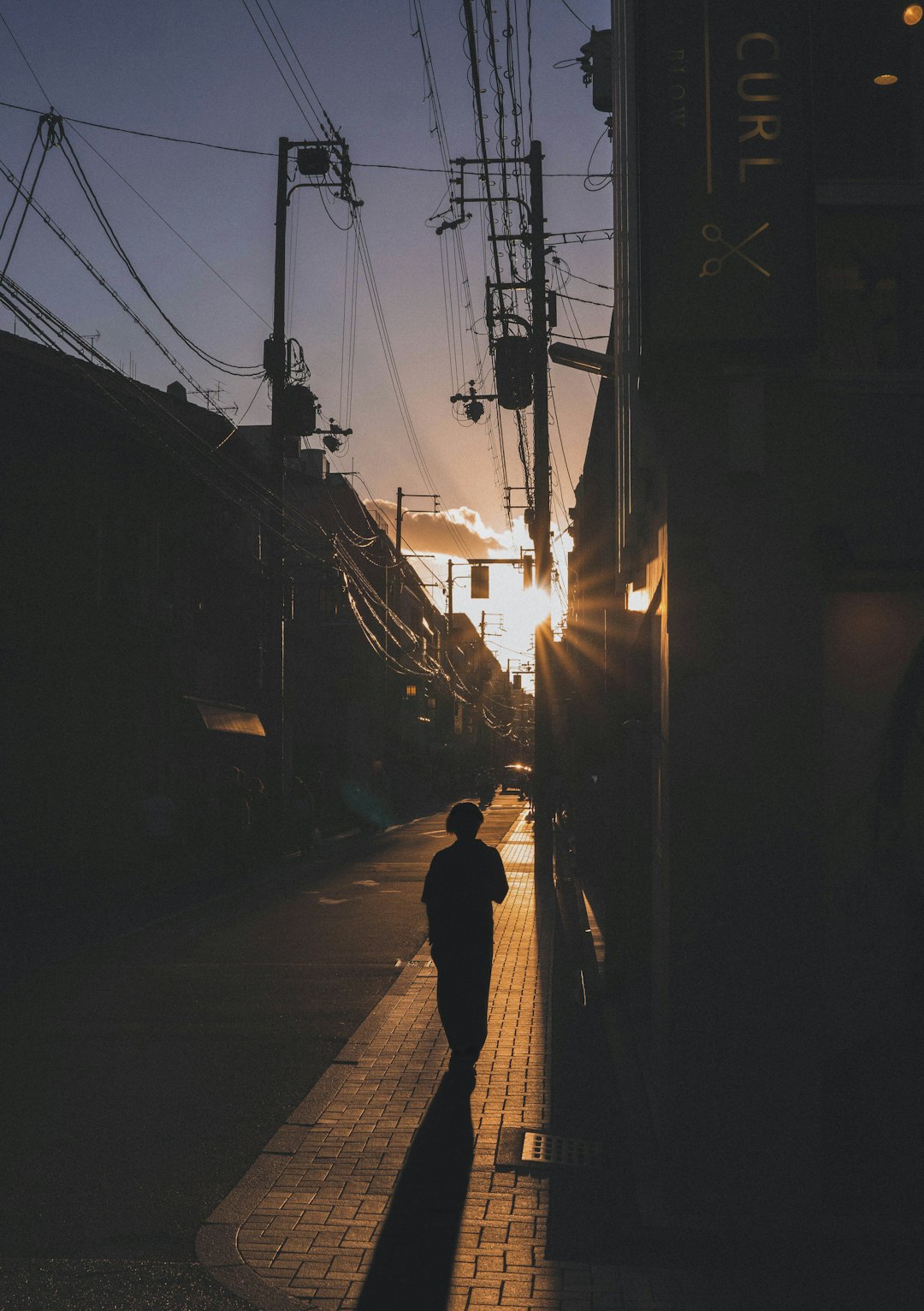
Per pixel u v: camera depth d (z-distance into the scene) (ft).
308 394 83.10
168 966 39.29
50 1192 18.53
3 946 43.80
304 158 79.00
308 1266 15.65
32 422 65.16
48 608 65.26
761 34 18.12
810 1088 17.16
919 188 18.89
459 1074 25.59
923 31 19.72
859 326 19.24
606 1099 23.70
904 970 18.39
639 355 19.54
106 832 70.69
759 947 17.39
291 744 124.26
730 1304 14.69
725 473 17.98
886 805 17.63
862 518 17.92
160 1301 14.56
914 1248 16.07
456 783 257.34
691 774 17.63
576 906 54.65
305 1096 24.07
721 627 17.80
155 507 79.56
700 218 17.93
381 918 51.34
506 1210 17.76
